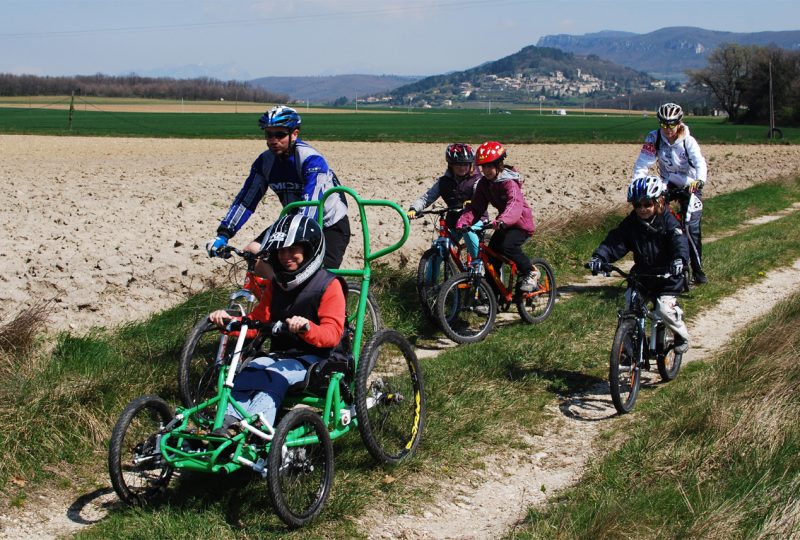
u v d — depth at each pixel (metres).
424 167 30.30
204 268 9.63
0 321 7.25
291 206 6.08
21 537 4.35
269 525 4.46
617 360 6.13
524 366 7.23
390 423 5.42
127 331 7.37
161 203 17.12
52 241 10.90
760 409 5.41
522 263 8.55
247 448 4.38
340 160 34.97
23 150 39.88
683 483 4.80
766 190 20.72
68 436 5.26
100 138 52.59
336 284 4.90
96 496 4.81
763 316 8.84
